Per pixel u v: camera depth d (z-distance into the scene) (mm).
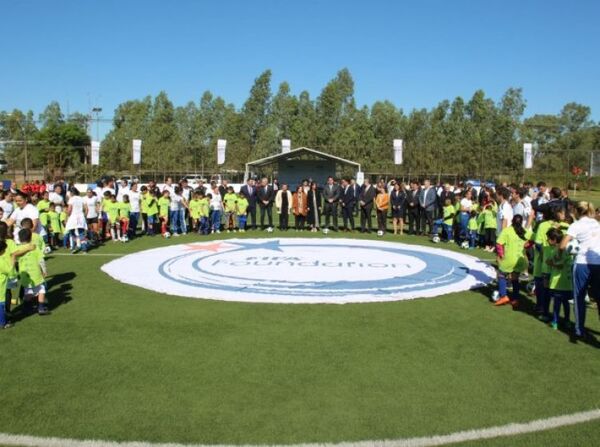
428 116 61438
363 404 5395
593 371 6375
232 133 65500
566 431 4871
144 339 7449
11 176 57875
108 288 10773
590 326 8297
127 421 4984
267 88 65750
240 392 5656
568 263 7965
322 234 19922
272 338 7543
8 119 77312
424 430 4863
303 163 36219
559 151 52750
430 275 12391
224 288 10820
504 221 13422
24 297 8922
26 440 4625
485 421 5051
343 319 8602
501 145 55812
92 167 55969
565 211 9164
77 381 5922
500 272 9633
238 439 4676
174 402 5398
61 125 81062
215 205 20172
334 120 63188
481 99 60844
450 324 8375
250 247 16359
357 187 20781
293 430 4844
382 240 18375
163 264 13469
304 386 5832
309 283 11359
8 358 6656
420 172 52344
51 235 16156
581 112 94750
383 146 57719
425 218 19766
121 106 78625
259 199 20922
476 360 6719
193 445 4566
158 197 19906
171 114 67625
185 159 58000
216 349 7035
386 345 7273
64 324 8180
